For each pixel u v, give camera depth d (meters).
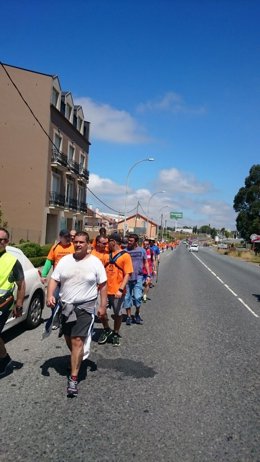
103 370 5.97
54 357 6.39
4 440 3.83
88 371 5.89
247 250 78.69
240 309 12.65
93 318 5.15
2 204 36.53
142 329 8.87
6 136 36.59
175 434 4.12
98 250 7.38
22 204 36.72
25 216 36.75
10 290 5.28
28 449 3.70
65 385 5.25
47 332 5.26
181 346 7.60
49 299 5.23
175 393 5.22
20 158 36.75
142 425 4.28
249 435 4.19
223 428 4.32
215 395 5.23
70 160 43.69
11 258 5.29
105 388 5.25
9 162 36.66
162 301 13.27
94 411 4.54
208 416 4.59
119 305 7.25
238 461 3.70
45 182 37.06
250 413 4.73
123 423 4.30
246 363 6.75
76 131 44.97
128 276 7.16
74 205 45.38
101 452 3.71
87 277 5.05
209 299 14.50
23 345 6.98
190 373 6.05
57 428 4.11
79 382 5.41
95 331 8.33
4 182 36.59
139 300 9.41
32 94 36.88
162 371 6.07
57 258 8.35
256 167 84.06
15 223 36.62
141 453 3.73
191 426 4.32
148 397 5.04
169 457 3.69
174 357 6.85
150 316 10.48
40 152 36.88
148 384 5.48
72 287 5.05
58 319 5.35
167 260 41.56
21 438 3.88
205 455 3.77
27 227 36.72
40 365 5.98
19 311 5.56
